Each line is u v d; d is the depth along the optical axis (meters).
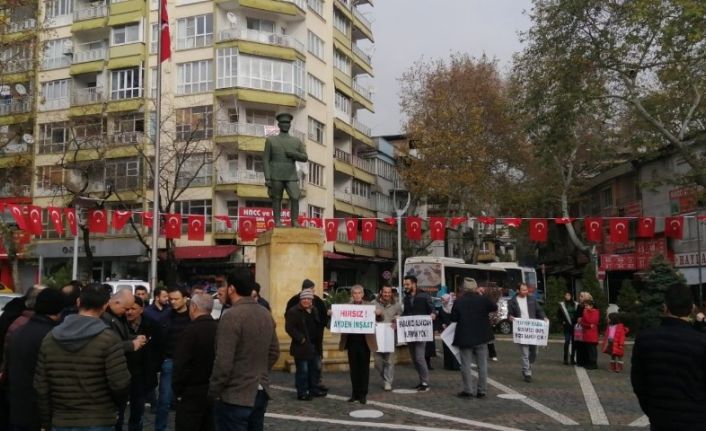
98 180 42.19
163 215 24.12
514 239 59.38
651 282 26.97
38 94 40.16
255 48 41.81
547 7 23.73
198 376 6.19
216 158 37.50
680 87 22.62
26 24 43.56
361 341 11.27
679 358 4.90
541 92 24.58
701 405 4.85
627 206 39.22
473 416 10.26
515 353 21.75
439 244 59.53
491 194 42.28
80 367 4.88
